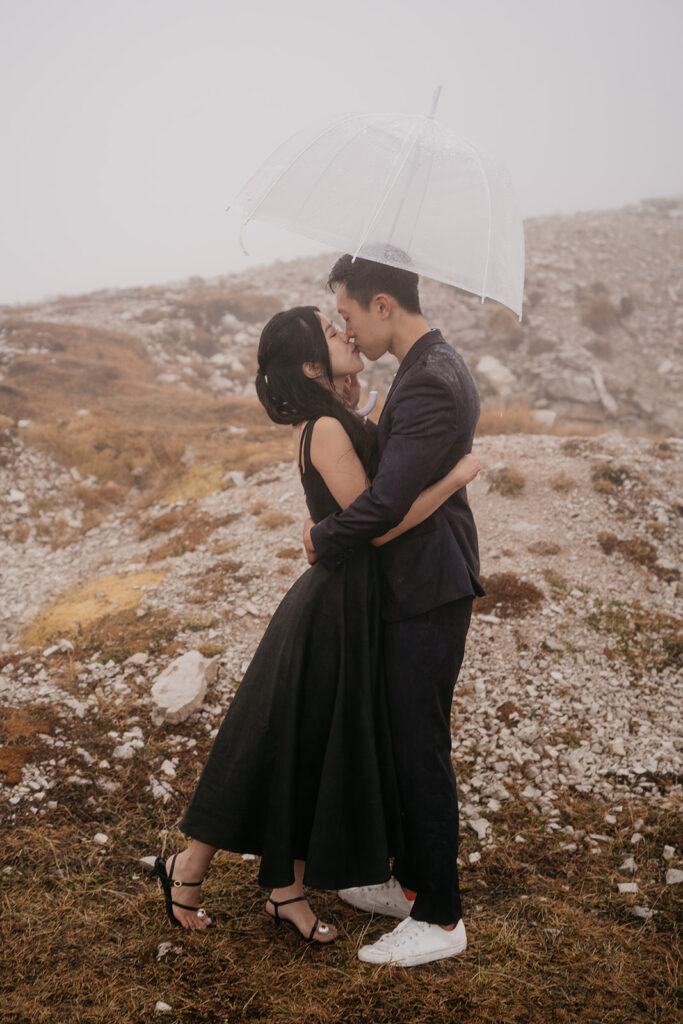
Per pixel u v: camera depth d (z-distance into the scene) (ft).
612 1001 6.93
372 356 7.09
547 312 60.80
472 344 57.16
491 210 6.59
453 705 13.12
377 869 7.01
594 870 9.45
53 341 46.60
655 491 20.20
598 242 74.95
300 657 6.97
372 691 7.01
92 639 15.51
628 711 13.11
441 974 7.14
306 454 6.99
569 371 53.06
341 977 7.02
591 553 17.72
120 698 12.91
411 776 7.01
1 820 9.71
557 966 7.43
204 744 11.89
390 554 7.02
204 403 36.27
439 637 6.96
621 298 63.62
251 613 15.90
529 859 9.71
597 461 21.65
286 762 7.00
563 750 12.14
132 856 9.25
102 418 31.32
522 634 14.93
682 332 61.46
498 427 35.24
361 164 6.63
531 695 13.41
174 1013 6.52
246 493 23.17
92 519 24.20
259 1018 6.50
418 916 7.20
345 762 7.00
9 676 14.03
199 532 20.90
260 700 7.14
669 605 16.14
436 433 6.38
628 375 55.62
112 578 19.30
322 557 6.72
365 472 7.03
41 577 20.49
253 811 7.16
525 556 17.53
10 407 31.30
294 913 7.61
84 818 9.98
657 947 7.84
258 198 6.86
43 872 8.73
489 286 6.29
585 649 14.61
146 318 58.29
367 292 6.71
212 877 8.71
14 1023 6.35
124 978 6.97
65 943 7.50
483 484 20.92
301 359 6.95
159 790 10.63
